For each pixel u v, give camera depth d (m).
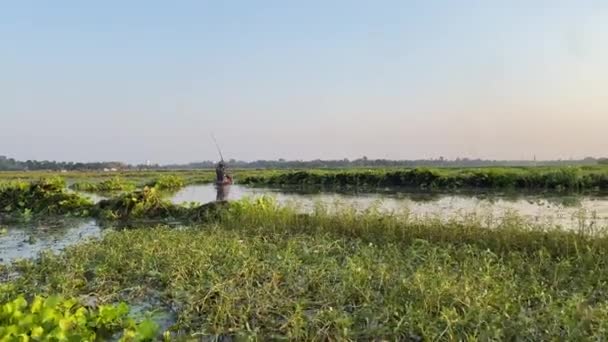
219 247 9.81
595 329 5.31
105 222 17.81
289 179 41.31
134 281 8.56
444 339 5.43
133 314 6.92
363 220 11.79
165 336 5.92
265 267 8.29
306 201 23.50
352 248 9.95
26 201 20.72
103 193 34.41
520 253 8.99
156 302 7.64
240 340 5.80
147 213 18.23
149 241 10.87
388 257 8.80
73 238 14.54
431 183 31.61
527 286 6.87
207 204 17.59
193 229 13.17
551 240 9.36
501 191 26.88
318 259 8.82
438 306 6.12
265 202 15.26
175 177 42.69
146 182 43.97
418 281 6.73
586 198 21.81
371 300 6.70
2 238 14.60
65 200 20.52
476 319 5.62
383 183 35.06
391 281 7.21
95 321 6.29
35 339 5.28
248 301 6.81
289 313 6.42
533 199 21.86
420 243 10.01
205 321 6.43
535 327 5.53
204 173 70.56
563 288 7.05
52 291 8.00
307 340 5.71
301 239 10.81
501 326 5.52
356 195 27.11
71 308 6.70
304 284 7.50
